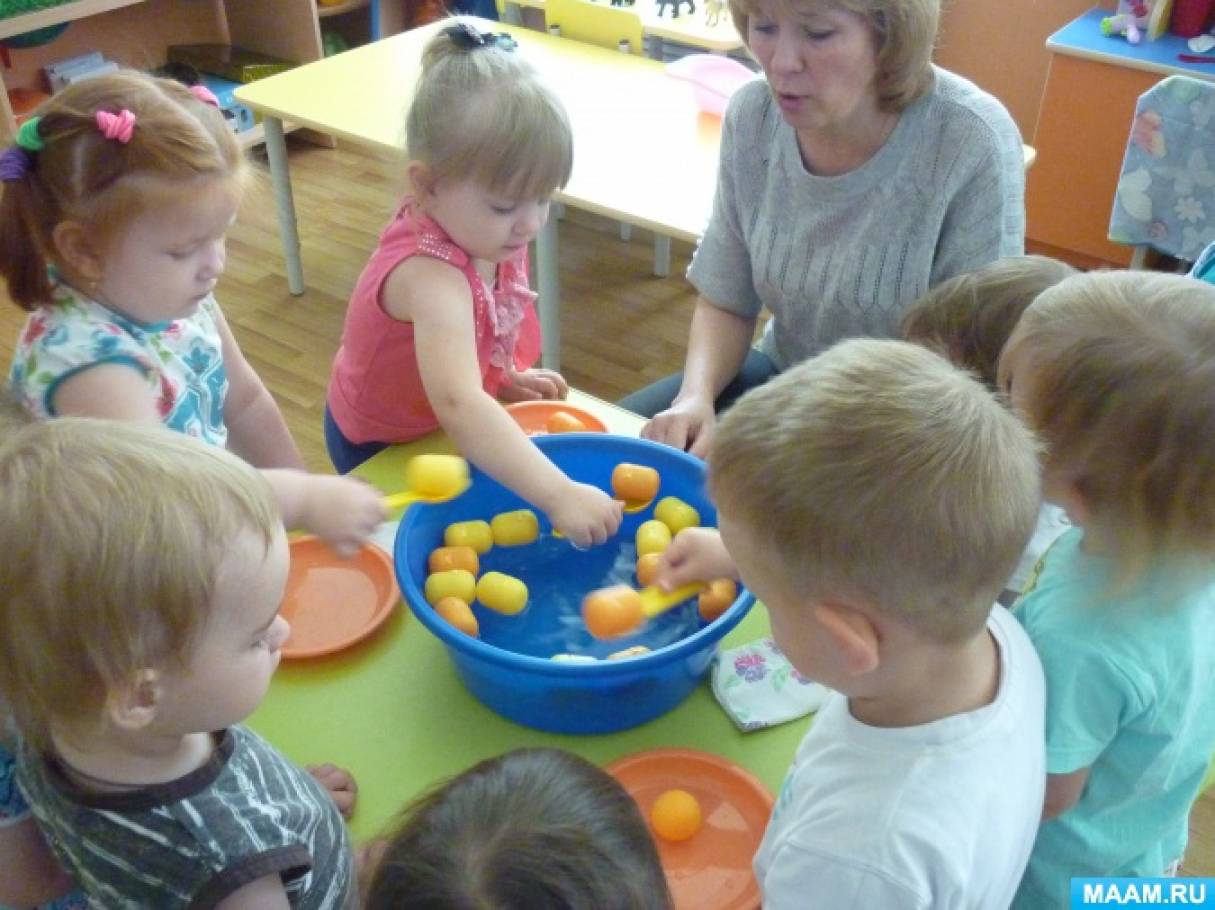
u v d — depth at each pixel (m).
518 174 1.24
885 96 1.44
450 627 0.96
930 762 0.71
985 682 0.75
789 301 1.67
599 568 1.23
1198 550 0.78
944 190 1.47
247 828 0.75
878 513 0.65
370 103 2.51
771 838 0.80
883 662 0.71
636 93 2.54
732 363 1.76
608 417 1.50
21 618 0.65
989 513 0.66
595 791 0.60
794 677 1.07
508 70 1.24
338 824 0.86
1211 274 1.39
